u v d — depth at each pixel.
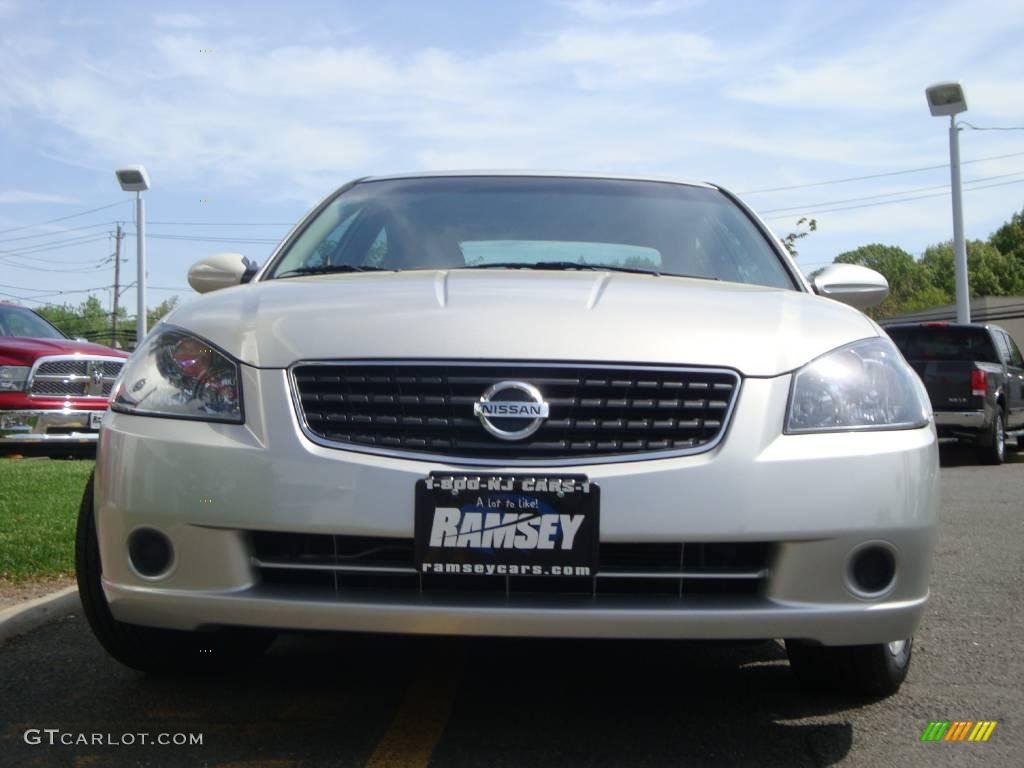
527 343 2.71
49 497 6.73
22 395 10.48
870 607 2.70
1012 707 3.21
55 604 4.23
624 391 2.68
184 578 2.70
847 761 2.78
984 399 12.84
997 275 85.19
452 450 2.65
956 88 20.38
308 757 2.76
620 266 3.73
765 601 2.66
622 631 2.58
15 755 2.76
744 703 3.22
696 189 4.37
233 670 3.49
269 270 3.78
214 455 2.69
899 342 13.84
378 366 2.71
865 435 2.75
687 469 2.62
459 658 3.65
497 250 3.79
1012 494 9.20
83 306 72.56
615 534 2.59
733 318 2.92
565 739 2.90
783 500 2.64
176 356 2.90
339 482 2.62
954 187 21.14
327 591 2.65
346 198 4.25
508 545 2.59
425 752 2.79
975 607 4.55
